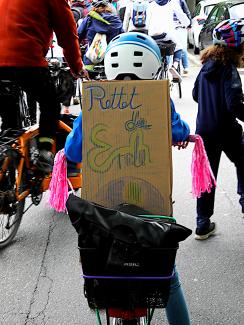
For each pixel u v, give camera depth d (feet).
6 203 11.91
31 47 11.89
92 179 6.64
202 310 9.89
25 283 11.04
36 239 13.16
